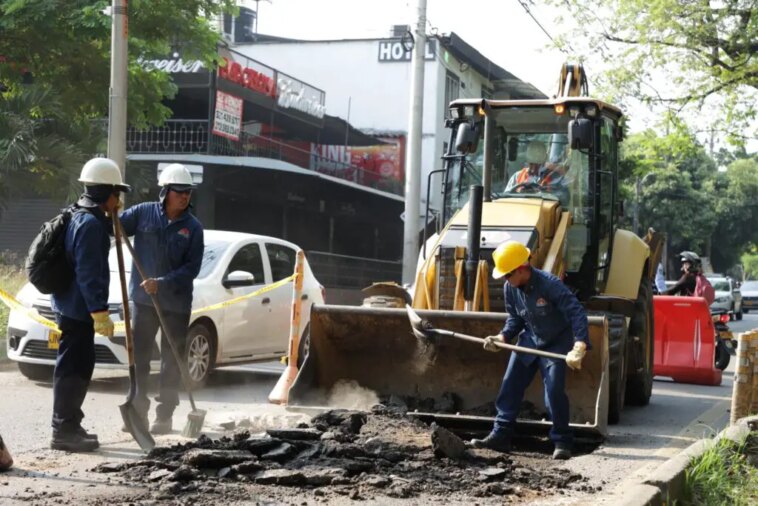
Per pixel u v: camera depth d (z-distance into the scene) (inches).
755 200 2812.5
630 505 210.1
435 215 443.8
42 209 1055.6
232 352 466.9
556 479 259.4
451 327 346.6
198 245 330.6
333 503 223.1
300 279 419.2
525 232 384.2
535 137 426.9
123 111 581.9
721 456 273.0
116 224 291.6
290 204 1296.8
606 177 438.0
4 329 571.5
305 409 342.3
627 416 419.8
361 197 1355.8
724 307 1520.7
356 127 1722.4
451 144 435.2
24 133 710.5
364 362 359.9
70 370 284.7
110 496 221.6
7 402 382.9
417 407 350.9
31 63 770.8
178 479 238.2
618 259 441.7
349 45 1731.1
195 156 1064.2
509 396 310.7
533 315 307.3
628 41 1016.2
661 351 578.9
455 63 1734.7
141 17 738.2
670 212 2439.7
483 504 228.1
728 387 566.9
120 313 423.8
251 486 235.8
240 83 1181.1
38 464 260.7
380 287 408.5
